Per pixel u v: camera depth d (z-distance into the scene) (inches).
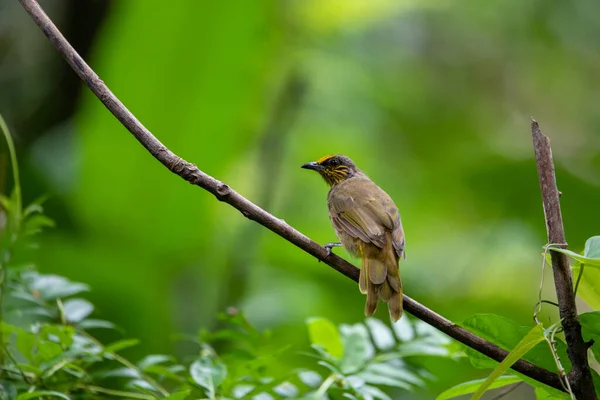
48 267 435.5
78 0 517.0
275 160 522.9
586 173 614.9
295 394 277.9
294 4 537.3
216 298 471.5
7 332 275.7
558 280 213.9
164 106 443.8
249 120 485.1
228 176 501.4
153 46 434.3
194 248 458.6
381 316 508.4
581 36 677.3
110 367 336.5
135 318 440.5
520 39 676.1
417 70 638.5
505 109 674.8
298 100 537.0
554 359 210.2
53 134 510.6
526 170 592.7
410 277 547.2
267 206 520.4
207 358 263.1
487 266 569.0
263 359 262.8
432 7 620.1
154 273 451.5
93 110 432.1
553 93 681.0
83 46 526.0
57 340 273.3
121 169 438.9
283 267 516.1
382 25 598.5
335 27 545.6
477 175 601.6
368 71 589.0
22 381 270.2
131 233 452.1
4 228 306.0
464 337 221.5
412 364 302.4
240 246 492.1
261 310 488.4
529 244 575.2
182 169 228.1
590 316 209.9
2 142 491.5
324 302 505.4
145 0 427.2
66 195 466.3
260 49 454.0
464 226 590.6
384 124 596.4
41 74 522.9
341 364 270.7
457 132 636.1
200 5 429.7
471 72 667.4
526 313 553.6
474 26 664.4
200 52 438.3
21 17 526.6
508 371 218.4
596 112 675.4
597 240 208.8
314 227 532.4
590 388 207.8
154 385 276.8
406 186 597.0
